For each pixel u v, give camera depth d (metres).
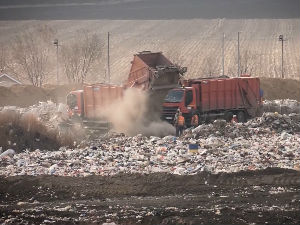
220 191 93.31
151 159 115.25
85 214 82.62
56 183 98.94
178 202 87.50
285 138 136.12
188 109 167.75
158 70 172.00
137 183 98.31
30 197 93.62
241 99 183.00
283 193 90.69
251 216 79.44
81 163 113.81
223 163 110.19
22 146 132.50
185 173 103.88
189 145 119.69
